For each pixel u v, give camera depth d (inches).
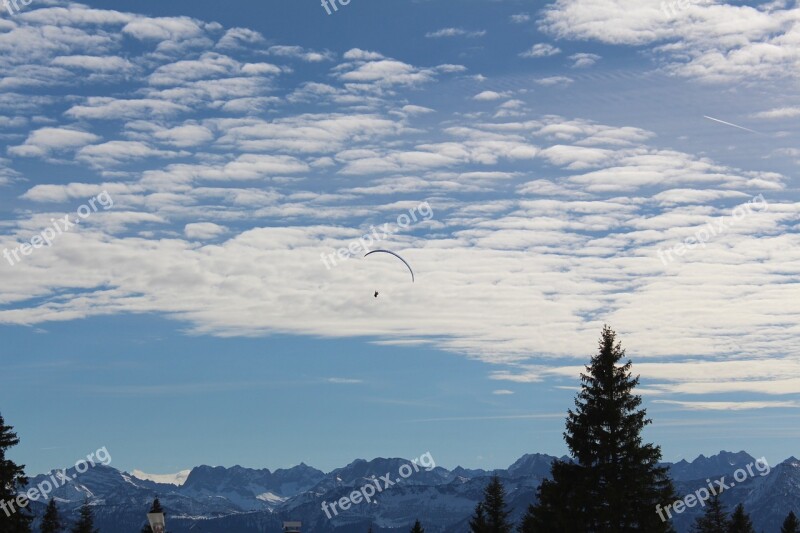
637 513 2719.0
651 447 2733.8
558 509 2741.1
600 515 2672.2
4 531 3533.5
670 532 2733.8
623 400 2783.0
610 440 2738.7
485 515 4311.0
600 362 2822.3
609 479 2721.5
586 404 2802.7
